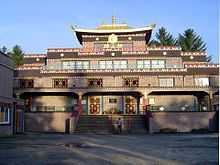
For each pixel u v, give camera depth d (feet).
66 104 162.91
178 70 161.27
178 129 129.70
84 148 61.87
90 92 156.87
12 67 107.86
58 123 132.16
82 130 123.44
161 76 160.76
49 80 162.81
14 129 109.50
